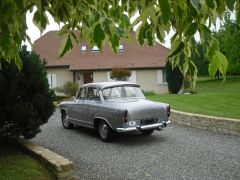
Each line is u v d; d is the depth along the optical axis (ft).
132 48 120.37
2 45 10.22
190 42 6.89
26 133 28.27
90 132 42.88
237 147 32.30
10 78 27.09
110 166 26.99
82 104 40.04
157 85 112.16
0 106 26.99
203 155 29.58
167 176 24.02
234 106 51.85
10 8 9.27
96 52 118.93
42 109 29.09
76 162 28.45
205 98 62.23
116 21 10.60
